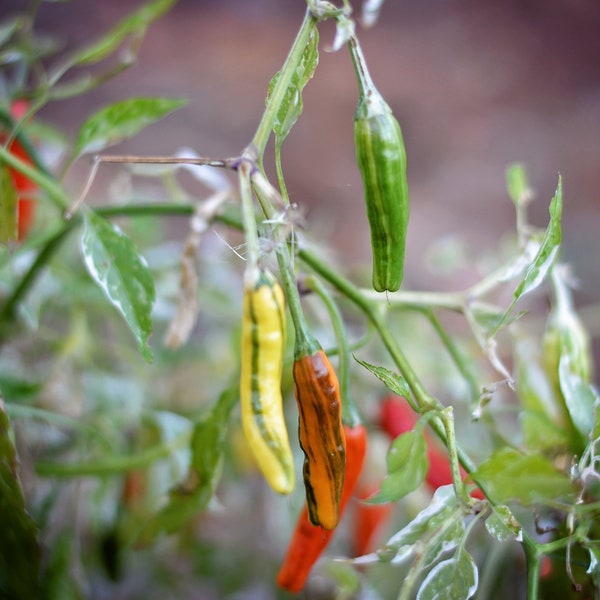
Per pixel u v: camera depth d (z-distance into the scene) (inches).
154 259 26.0
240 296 28.1
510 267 18.7
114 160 15.6
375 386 24.3
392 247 15.3
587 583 17.5
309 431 14.9
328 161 64.4
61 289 24.7
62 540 22.0
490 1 84.5
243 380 14.6
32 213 23.2
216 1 83.5
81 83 20.3
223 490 27.2
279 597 25.6
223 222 20.0
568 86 74.4
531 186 62.7
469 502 15.6
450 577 15.5
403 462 15.7
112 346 25.0
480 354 27.3
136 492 22.8
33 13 21.3
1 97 21.6
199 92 69.6
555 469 15.7
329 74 74.2
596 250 51.8
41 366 26.0
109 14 76.3
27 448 21.5
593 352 42.8
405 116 71.0
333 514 15.1
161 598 26.5
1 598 18.5
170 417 22.7
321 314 23.7
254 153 15.1
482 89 74.0
